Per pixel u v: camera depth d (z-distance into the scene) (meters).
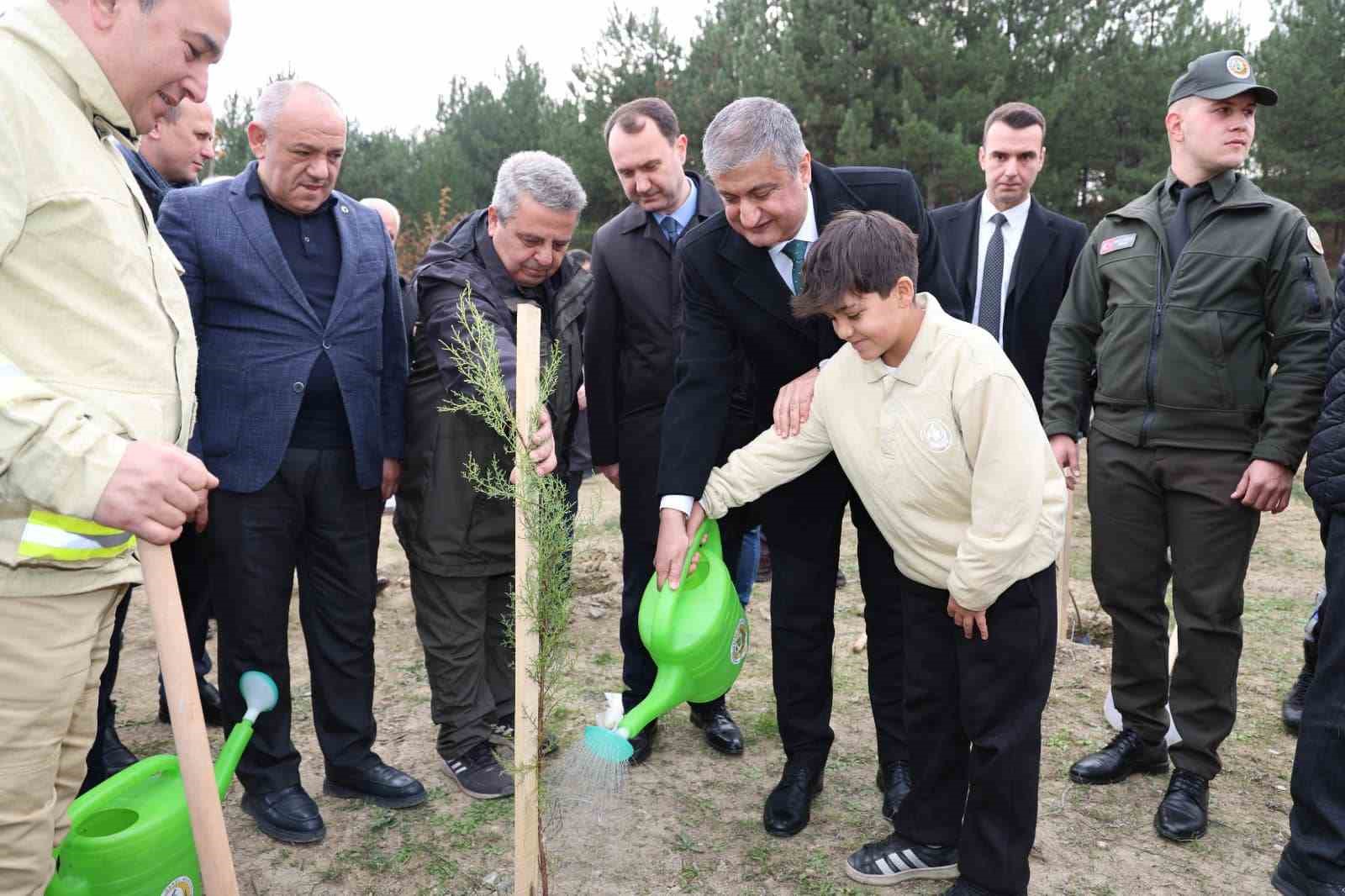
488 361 1.99
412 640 4.29
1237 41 17.77
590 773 2.21
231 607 2.61
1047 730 3.34
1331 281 2.63
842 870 2.55
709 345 2.72
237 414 2.52
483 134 23.66
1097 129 16.09
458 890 2.46
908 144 15.14
